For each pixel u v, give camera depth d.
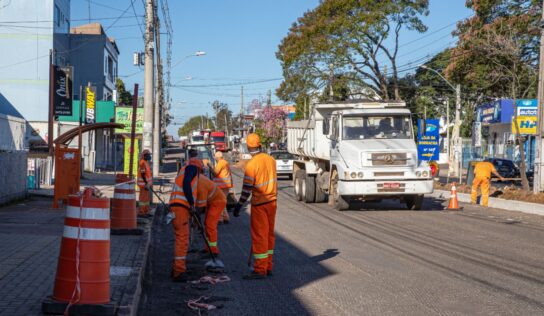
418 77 61.44
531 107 26.44
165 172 46.53
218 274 9.48
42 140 42.59
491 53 30.77
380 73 48.41
